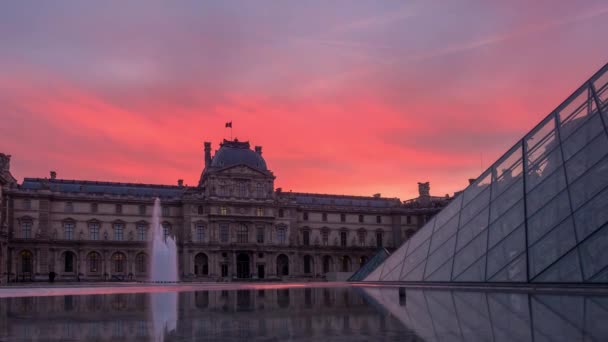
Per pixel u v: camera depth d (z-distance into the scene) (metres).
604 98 44.00
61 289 69.75
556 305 28.22
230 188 172.12
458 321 23.55
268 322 24.39
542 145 47.50
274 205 176.12
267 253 173.50
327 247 184.88
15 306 34.59
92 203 162.50
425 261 54.31
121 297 45.91
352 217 193.00
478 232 48.72
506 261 43.00
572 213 40.16
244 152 181.38
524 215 44.44
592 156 41.66
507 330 20.50
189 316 27.34
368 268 94.31
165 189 177.88
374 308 30.52
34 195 154.50
